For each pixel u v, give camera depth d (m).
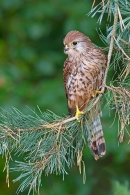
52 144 7.26
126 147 11.97
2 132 7.23
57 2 14.35
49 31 14.52
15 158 12.72
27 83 13.46
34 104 12.91
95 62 8.91
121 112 7.32
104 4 7.66
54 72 14.26
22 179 13.04
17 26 14.48
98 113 8.30
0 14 14.20
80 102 9.23
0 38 14.72
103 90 7.46
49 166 7.41
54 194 12.88
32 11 14.35
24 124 7.32
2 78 13.69
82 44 9.10
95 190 13.05
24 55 14.38
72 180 13.02
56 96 13.01
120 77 7.52
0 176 13.23
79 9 14.08
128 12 7.48
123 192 7.37
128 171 13.25
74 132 7.61
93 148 8.51
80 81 9.05
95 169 13.19
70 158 7.50
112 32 7.50
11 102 12.88
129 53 7.76
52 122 7.41
